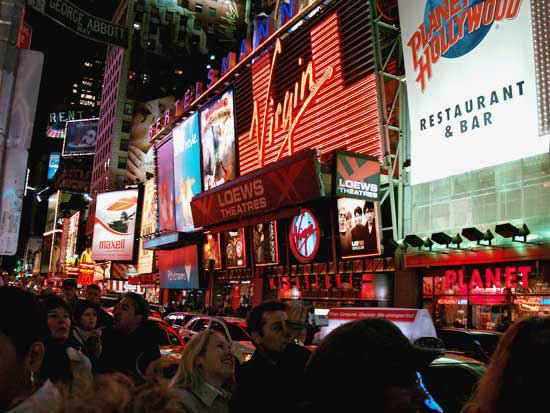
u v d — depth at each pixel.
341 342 1.37
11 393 1.64
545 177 15.96
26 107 4.04
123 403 2.04
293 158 23.62
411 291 20.45
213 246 36.94
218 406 3.07
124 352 4.88
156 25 88.38
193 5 92.44
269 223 29.72
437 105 19.55
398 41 22.64
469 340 8.69
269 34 31.56
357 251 22.62
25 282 36.81
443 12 19.48
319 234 25.33
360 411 1.31
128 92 84.81
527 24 16.52
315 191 22.66
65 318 4.33
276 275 30.28
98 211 63.22
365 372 1.30
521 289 16.62
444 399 6.41
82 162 124.44
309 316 7.79
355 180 20.95
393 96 22.75
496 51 17.41
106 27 11.22
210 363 3.05
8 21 4.00
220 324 13.10
